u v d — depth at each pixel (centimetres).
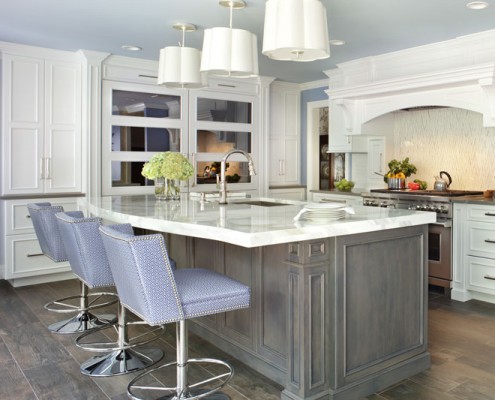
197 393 239
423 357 274
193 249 325
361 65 527
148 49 486
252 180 625
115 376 265
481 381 260
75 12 373
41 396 242
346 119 545
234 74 348
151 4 353
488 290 404
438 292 450
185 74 368
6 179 466
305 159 686
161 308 193
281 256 248
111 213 295
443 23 395
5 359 289
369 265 247
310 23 257
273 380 259
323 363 231
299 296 224
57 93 491
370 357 249
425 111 542
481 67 395
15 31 423
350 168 626
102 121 513
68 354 297
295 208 308
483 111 423
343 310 235
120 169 529
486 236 404
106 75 512
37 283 485
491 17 380
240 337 285
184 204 345
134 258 188
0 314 380
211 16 379
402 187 524
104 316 371
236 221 238
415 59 479
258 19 385
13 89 465
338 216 246
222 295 208
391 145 576
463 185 507
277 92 662
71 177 504
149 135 546
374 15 375
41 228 326
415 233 271
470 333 335
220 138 598
